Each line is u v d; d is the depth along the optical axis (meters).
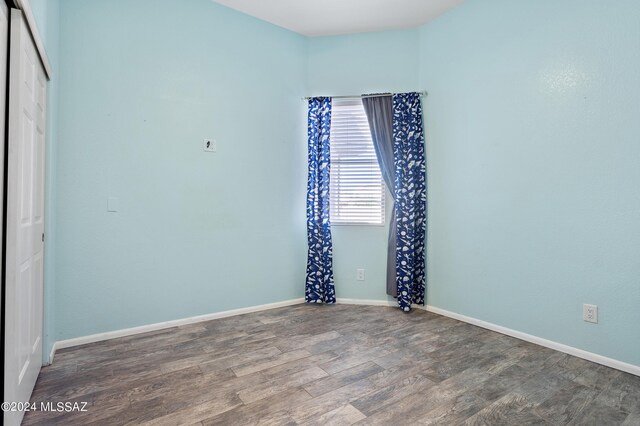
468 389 1.86
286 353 2.31
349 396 1.78
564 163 2.37
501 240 2.75
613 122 2.13
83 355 2.26
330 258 3.51
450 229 3.16
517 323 2.64
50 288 2.18
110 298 2.58
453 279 3.13
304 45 3.57
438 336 2.65
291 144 3.49
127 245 2.64
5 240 1.38
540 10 2.49
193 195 2.92
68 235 2.42
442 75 3.22
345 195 3.59
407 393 1.81
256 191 3.27
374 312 3.26
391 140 3.45
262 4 3.05
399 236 3.35
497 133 2.77
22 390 1.55
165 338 2.57
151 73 2.72
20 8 1.45
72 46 2.42
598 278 2.21
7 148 1.39
